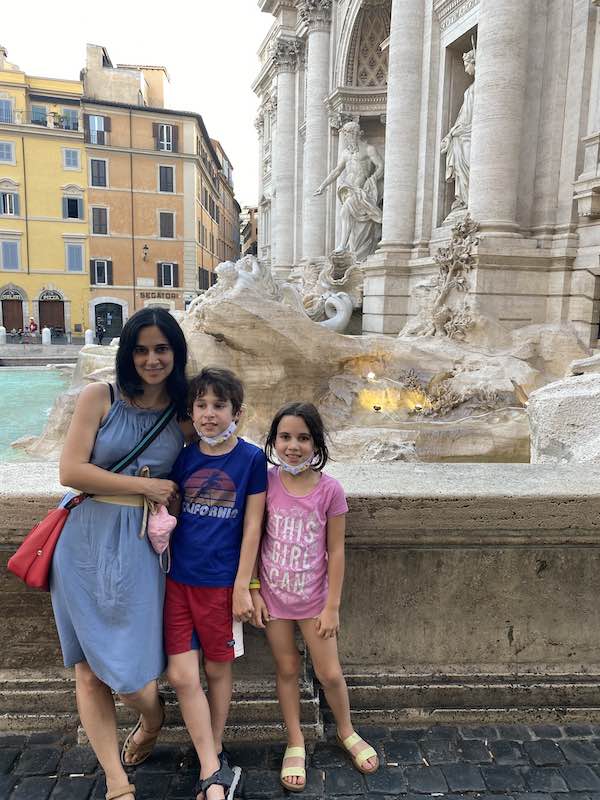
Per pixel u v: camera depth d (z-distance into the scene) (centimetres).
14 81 4672
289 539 258
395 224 1816
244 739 291
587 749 290
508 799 260
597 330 1274
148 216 4816
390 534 292
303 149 3025
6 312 4722
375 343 1061
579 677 313
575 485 301
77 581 235
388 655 310
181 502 252
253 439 898
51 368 1969
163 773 270
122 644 234
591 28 1240
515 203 1353
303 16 2595
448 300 1360
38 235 4653
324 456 255
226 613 253
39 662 299
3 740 286
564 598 309
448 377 1052
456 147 1605
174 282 4959
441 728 303
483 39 1325
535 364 1150
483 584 305
